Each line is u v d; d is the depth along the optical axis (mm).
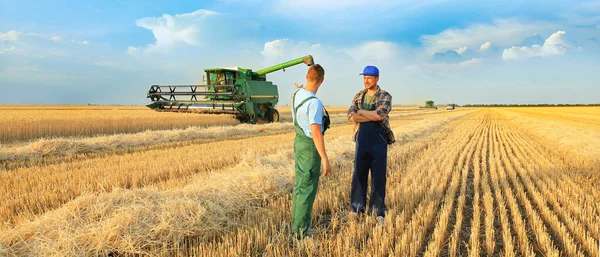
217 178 5863
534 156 10477
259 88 21469
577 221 4523
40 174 6973
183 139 13750
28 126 14672
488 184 7000
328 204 5223
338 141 11609
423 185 6289
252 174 5766
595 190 5996
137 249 3562
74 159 9188
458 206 5188
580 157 9664
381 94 4629
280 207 4871
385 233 3963
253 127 17844
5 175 6895
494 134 19344
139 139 12336
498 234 4340
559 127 21797
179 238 3736
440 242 4023
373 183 4734
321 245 3623
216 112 19453
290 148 11086
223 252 3561
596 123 29500
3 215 4637
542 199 5375
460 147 12570
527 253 3635
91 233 3496
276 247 3680
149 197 4418
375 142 4664
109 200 4145
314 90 3885
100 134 16656
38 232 3525
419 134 17188
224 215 4379
